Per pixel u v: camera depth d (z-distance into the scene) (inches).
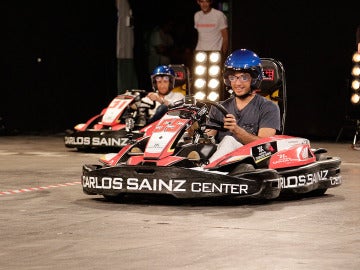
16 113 669.9
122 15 642.2
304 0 610.2
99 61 683.4
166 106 471.8
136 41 655.8
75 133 517.0
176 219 266.8
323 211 286.0
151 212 280.4
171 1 659.4
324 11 605.9
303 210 287.7
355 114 555.2
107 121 516.7
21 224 258.8
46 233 244.2
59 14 671.8
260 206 295.0
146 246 225.9
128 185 292.8
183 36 653.9
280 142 313.6
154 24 656.4
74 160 465.4
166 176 287.6
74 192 331.9
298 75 615.8
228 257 212.5
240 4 624.1
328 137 613.3
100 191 299.1
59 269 200.5
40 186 351.6
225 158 295.7
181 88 499.8
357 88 549.6
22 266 203.8
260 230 248.4
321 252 218.4
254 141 305.4
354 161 466.9
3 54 663.1
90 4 676.7
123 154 310.8
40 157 482.3
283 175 307.9
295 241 232.2
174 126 302.4
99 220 265.4
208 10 590.9
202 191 286.8
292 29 614.5
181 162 294.0
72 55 676.7
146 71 654.5
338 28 603.2
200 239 234.8
